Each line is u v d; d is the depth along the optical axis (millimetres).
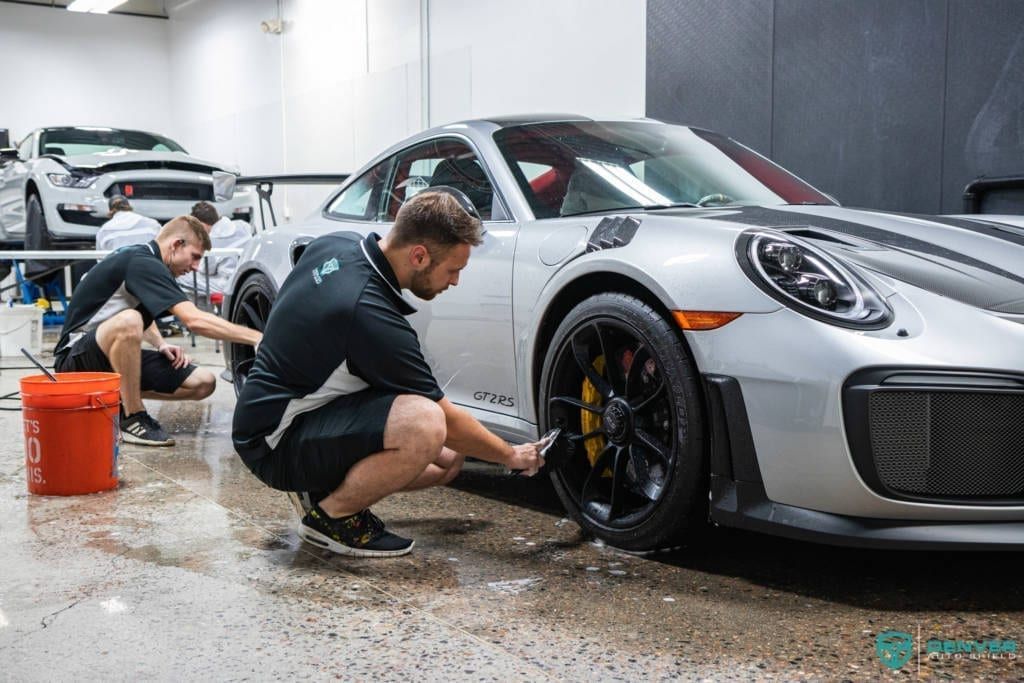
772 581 1905
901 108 4801
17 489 2688
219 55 12461
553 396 2219
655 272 1957
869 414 1678
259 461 2074
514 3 7203
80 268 7461
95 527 2281
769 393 1780
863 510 1718
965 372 1665
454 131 2836
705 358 1865
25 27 13305
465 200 2363
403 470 1941
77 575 1927
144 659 1515
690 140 2898
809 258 1851
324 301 1941
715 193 2613
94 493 2629
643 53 6180
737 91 5598
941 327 1724
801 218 2258
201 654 1533
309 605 1758
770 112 5430
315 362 1951
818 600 1796
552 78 6922
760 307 1808
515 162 2596
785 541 2176
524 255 2316
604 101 6523
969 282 1862
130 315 3252
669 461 1960
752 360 1800
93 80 13758
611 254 2068
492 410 2459
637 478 2084
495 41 7449
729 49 5613
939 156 4652
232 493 2627
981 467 1718
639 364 2041
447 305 2553
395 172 3047
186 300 3182
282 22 10781
